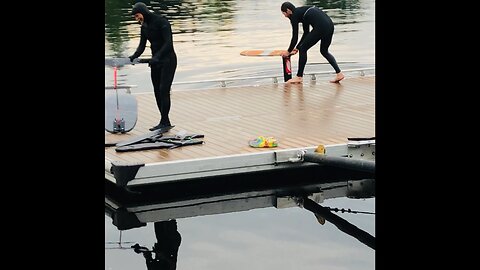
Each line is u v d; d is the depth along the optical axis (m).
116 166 8.51
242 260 7.05
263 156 9.09
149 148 9.38
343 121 10.76
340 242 7.48
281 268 6.83
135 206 8.60
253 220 8.20
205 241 7.60
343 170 9.51
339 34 19.98
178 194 8.92
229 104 11.98
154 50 10.20
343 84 13.52
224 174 8.97
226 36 19.98
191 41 19.28
